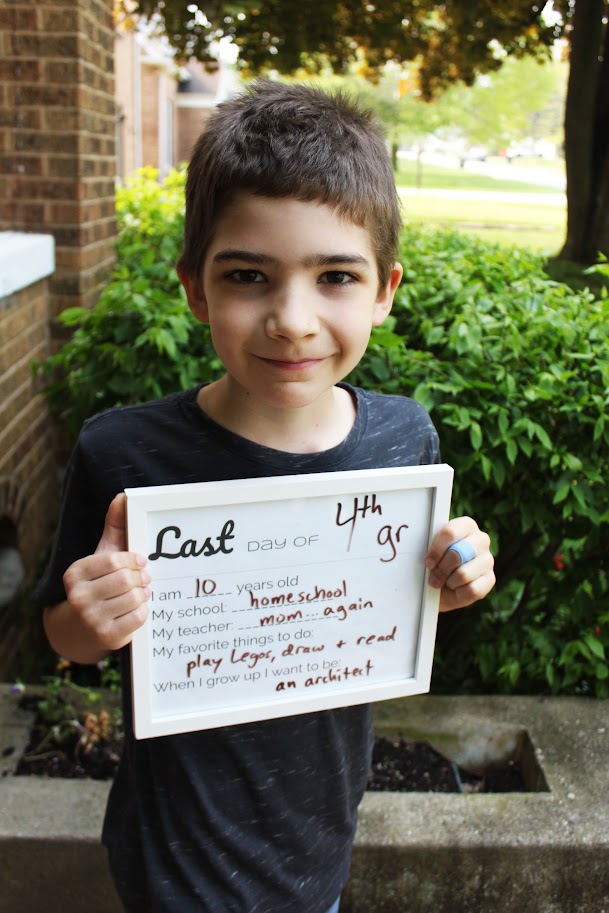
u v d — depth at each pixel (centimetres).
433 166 4041
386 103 1777
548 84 1952
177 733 111
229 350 101
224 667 111
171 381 246
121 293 247
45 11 327
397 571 115
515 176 3475
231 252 96
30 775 196
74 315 253
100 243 379
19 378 307
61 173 342
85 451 113
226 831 117
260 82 117
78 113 337
